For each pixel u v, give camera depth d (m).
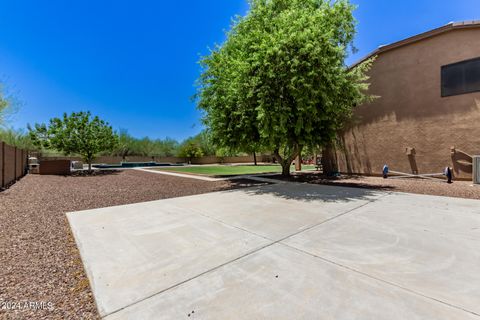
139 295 2.22
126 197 7.50
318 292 2.21
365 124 12.62
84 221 4.73
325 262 2.83
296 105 8.04
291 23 7.55
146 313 1.96
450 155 9.75
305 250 3.20
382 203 6.07
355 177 12.30
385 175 11.31
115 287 2.36
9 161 10.93
